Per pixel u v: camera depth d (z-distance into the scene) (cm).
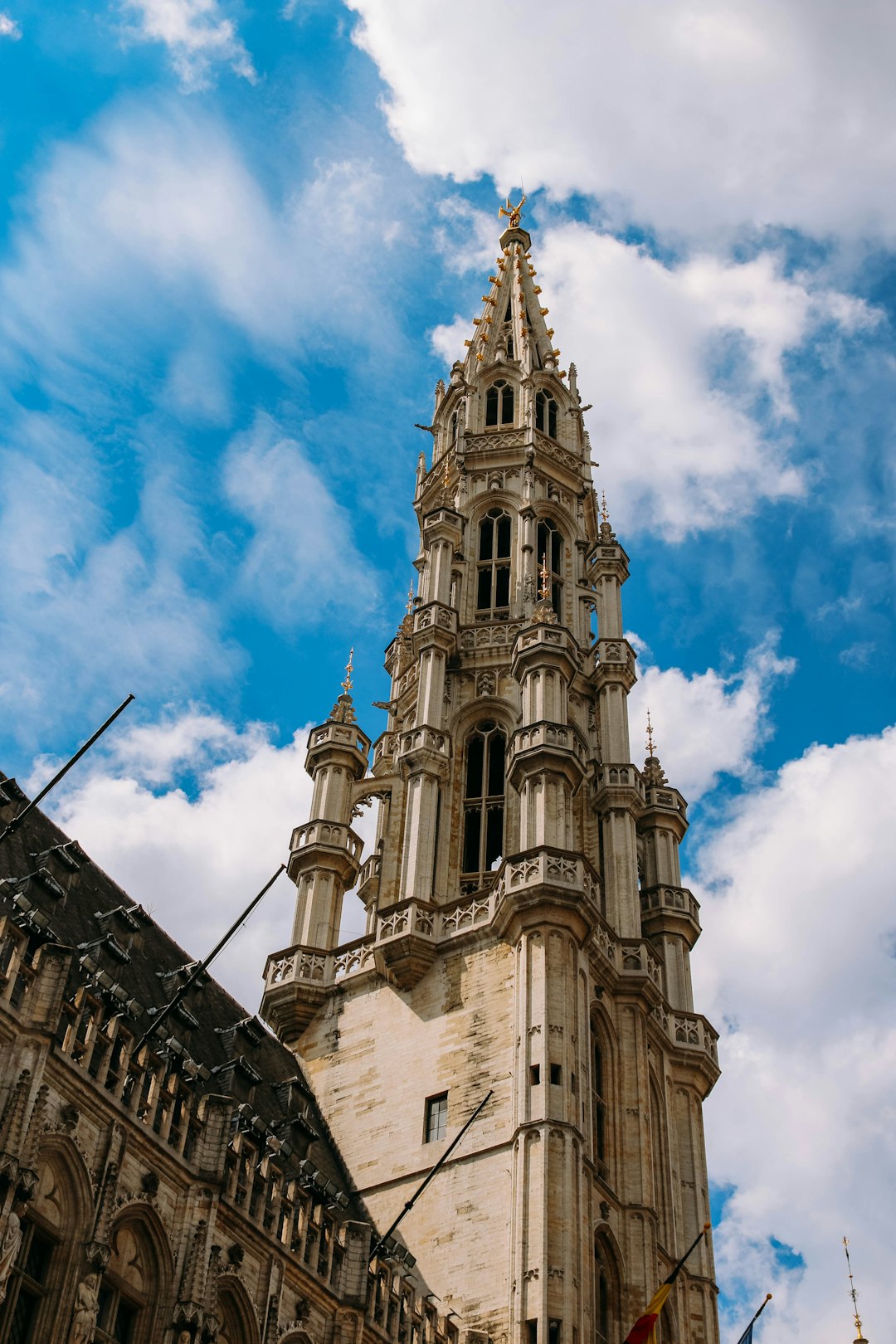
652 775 6706
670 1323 4994
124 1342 3453
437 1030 5269
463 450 7419
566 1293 4359
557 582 7056
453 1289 4594
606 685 6631
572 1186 4584
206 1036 4850
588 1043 5081
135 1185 3578
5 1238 3094
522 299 8288
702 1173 5497
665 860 6384
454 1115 5006
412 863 5744
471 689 6419
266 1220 3944
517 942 5228
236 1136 3966
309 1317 3981
